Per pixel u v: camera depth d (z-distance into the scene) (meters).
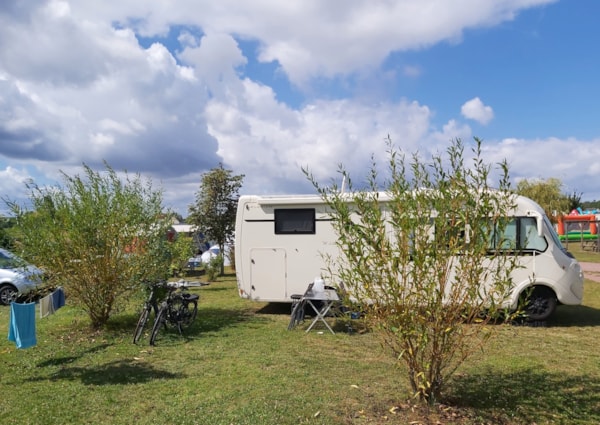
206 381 6.05
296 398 5.34
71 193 9.04
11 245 8.91
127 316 10.32
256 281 11.34
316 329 9.31
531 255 9.70
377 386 5.76
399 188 4.73
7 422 4.82
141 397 5.50
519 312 4.73
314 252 11.02
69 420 4.87
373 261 4.63
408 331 4.55
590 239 40.66
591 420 4.72
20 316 6.47
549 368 6.54
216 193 21.02
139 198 9.63
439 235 4.49
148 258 9.33
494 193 4.57
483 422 4.62
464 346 5.29
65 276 8.85
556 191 34.00
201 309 11.92
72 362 7.04
